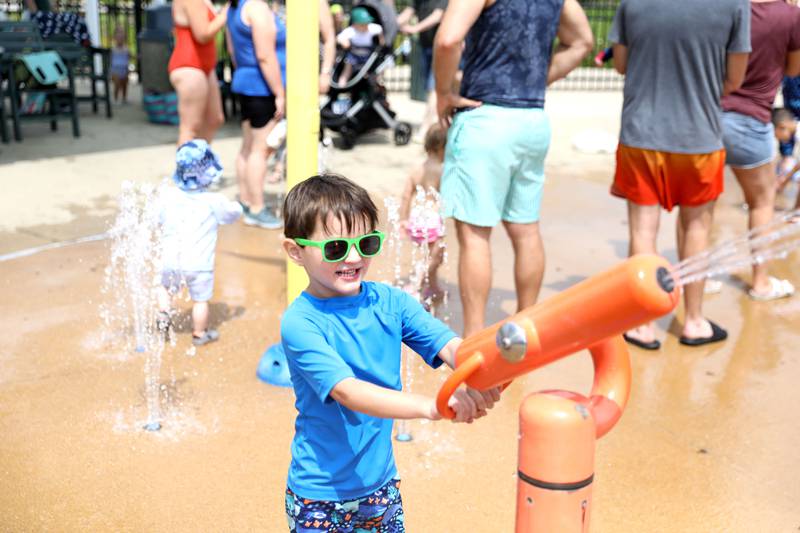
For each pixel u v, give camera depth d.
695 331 4.79
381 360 2.15
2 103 9.10
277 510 3.14
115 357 4.36
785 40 4.92
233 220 4.53
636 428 3.86
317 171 3.95
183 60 6.39
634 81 4.46
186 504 3.16
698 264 1.43
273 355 4.20
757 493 3.38
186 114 6.52
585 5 20.08
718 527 3.16
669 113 4.39
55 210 6.89
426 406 1.76
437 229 5.15
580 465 1.57
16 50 9.34
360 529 2.21
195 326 4.54
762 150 5.18
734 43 4.24
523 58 4.04
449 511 3.17
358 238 2.03
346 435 2.11
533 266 4.48
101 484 3.27
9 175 7.88
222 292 5.34
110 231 6.40
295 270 4.01
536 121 4.14
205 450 3.53
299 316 2.06
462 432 3.76
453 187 4.23
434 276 5.36
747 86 5.06
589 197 8.03
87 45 11.17
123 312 4.93
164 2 13.02
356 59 9.59
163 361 4.34
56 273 5.50
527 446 1.59
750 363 4.59
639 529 3.13
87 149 9.14
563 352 1.48
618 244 6.62
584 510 1.60
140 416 3.79
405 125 10.00
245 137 6.78
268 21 6.24
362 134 10.38
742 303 5.48
